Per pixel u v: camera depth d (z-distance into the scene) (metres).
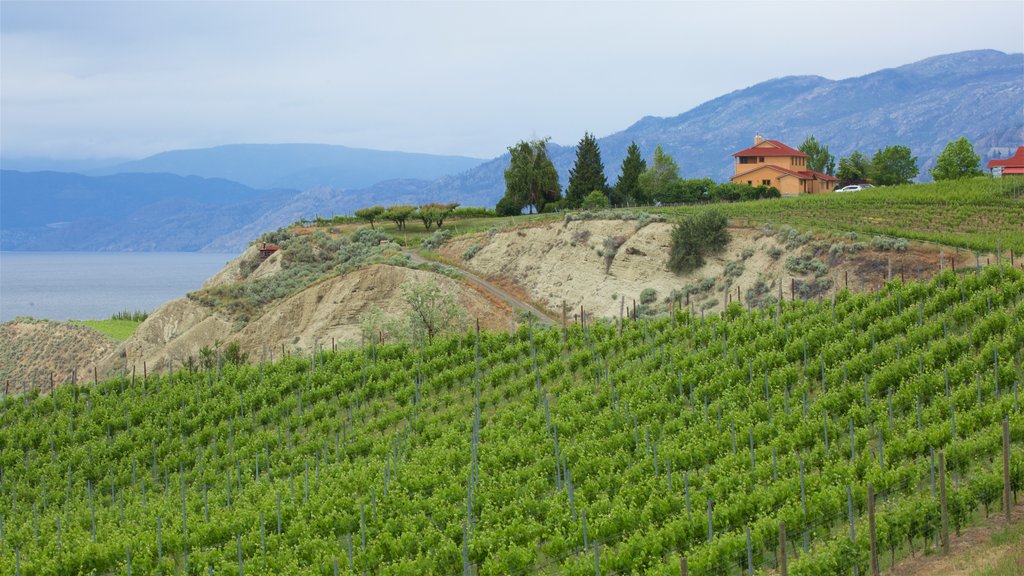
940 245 70.62
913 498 29.61
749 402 43.56
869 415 38.84
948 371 40.53
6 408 59.38
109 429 54.03
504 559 31.25
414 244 105.00
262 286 98.75
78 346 103.25
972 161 124.31
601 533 32.38
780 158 126.19
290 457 48.56
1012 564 24.52
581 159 119.25
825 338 47.78
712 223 81.94
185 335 91.00
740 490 32.69
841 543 26.98
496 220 113.56
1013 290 47.78
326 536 37.00
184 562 36.47
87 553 36.88
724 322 52.94
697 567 27.88
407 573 31.91
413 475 40.34
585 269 87.44
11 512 45.78
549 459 39.56
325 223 120.06
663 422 44.12
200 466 48.81
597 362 51.84
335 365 58.62
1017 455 30.25
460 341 58.50
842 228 77.88
